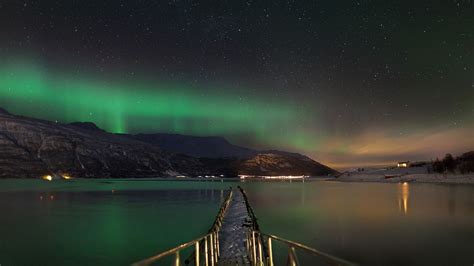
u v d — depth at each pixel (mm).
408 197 82000
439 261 22859
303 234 33344
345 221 42406
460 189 112875
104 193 109938
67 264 23953
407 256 24531
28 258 25578
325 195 92875
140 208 62125
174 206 65125
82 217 50188
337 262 3543
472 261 22828
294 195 93688
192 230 37219
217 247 15195
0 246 29875
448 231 34594
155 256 5164
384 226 38344
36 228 40344
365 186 150250
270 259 8180
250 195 94188
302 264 20625
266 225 39281
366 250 26281
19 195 101062
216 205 66250
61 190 127250
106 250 27984
